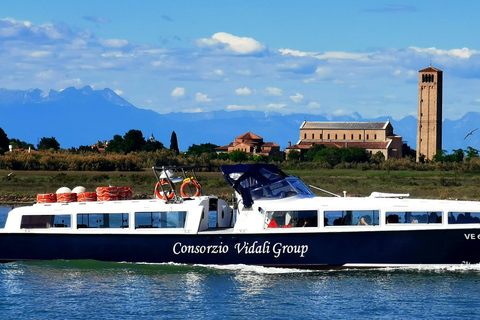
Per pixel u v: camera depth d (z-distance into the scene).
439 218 93.81
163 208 98.06
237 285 93.06
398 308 84.38
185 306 86.19
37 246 101.06
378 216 94.12
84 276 98.94
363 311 83.75
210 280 95.56
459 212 93.56
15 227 101.56
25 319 82.12
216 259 97.06
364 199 98.19
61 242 100.31
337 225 94.56
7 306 86.62
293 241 95.00
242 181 97.38
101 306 86.56
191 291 91.44
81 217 100.12
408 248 93.62
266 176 98.06
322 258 94.69
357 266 94.38
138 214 99.62
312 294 89.50
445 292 89.38
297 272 95.62
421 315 82.19
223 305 86.25
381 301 86.75
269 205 95.94
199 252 97.19
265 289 91.56
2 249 102.00
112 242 98.81
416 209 93.94
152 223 98.44
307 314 83.00
